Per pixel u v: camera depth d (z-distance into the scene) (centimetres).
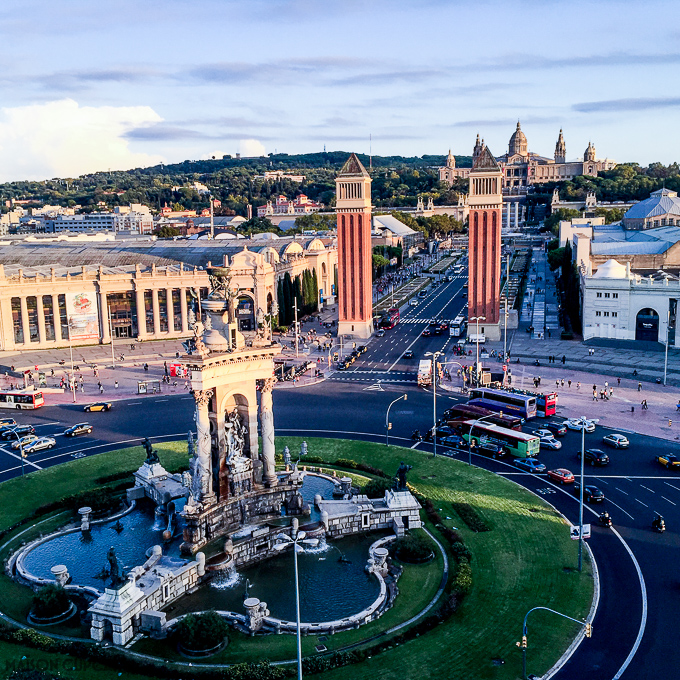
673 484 10125
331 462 11012
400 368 17700
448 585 7431
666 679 5891
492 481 10300
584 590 7250
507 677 5919
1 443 12250
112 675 6022
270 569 7925
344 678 5925
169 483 9688
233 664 6109
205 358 8038
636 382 15800
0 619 6800
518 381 16025
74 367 17775
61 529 8862
